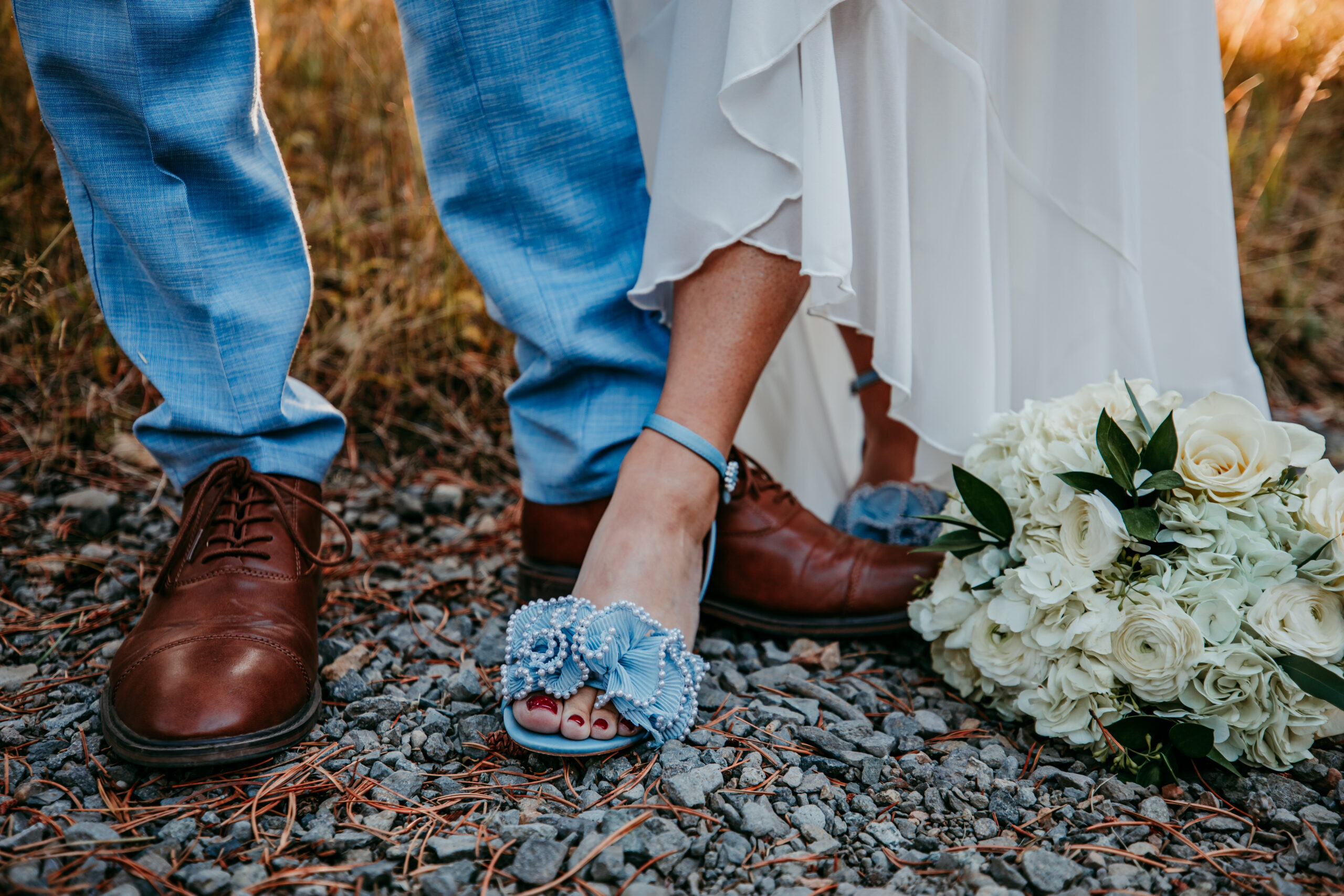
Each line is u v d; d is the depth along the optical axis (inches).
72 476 64.7
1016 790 37.1
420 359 78.0
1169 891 31.7
